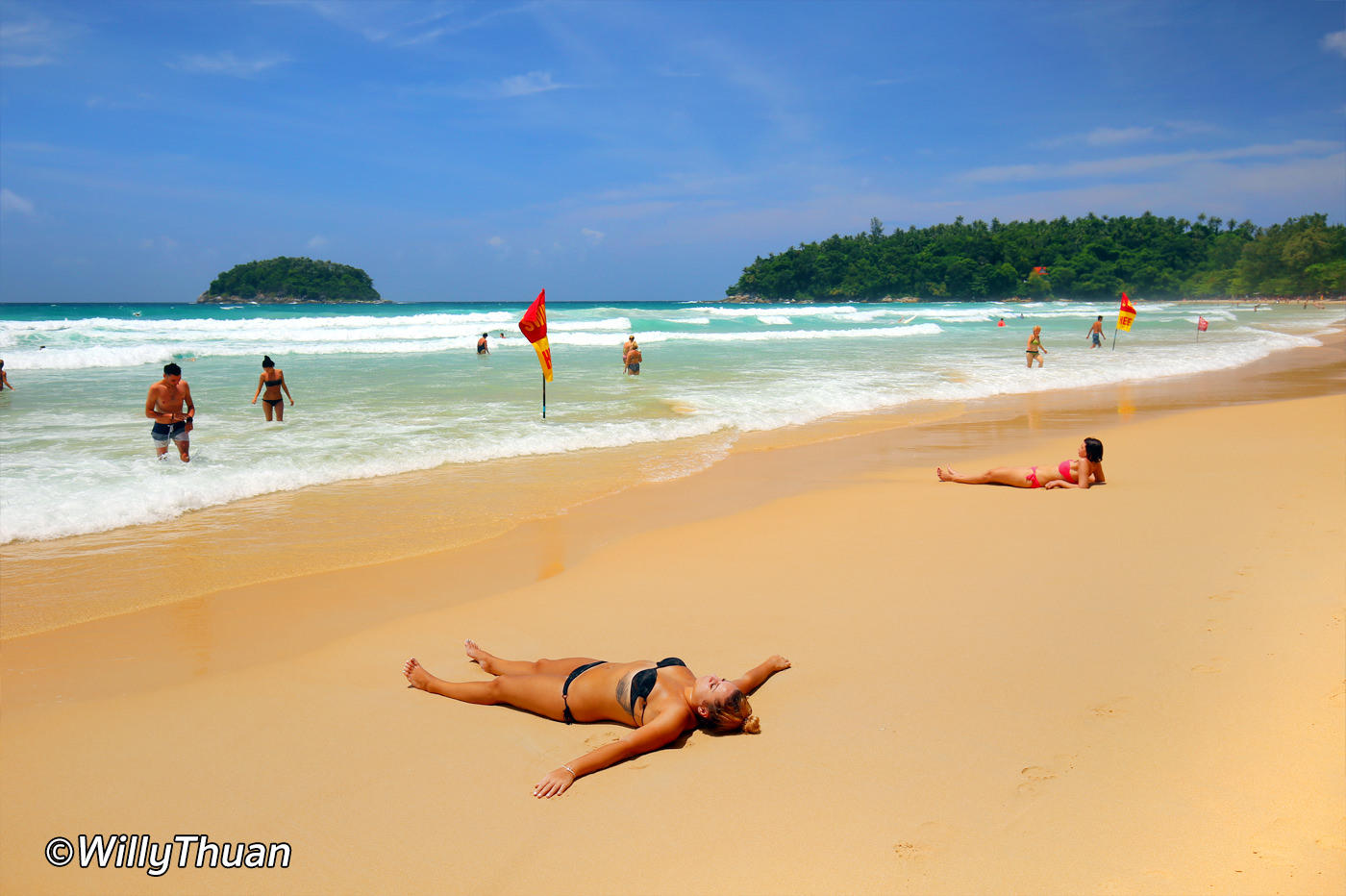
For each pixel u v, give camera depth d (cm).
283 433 1198
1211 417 1398
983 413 1522
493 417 1370
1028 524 708
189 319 3947
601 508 824
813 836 287
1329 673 393
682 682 385
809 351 2861
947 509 780
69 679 439
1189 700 374
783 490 894
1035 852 273
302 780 338
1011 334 4144
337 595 573
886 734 357
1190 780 311
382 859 284
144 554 671
